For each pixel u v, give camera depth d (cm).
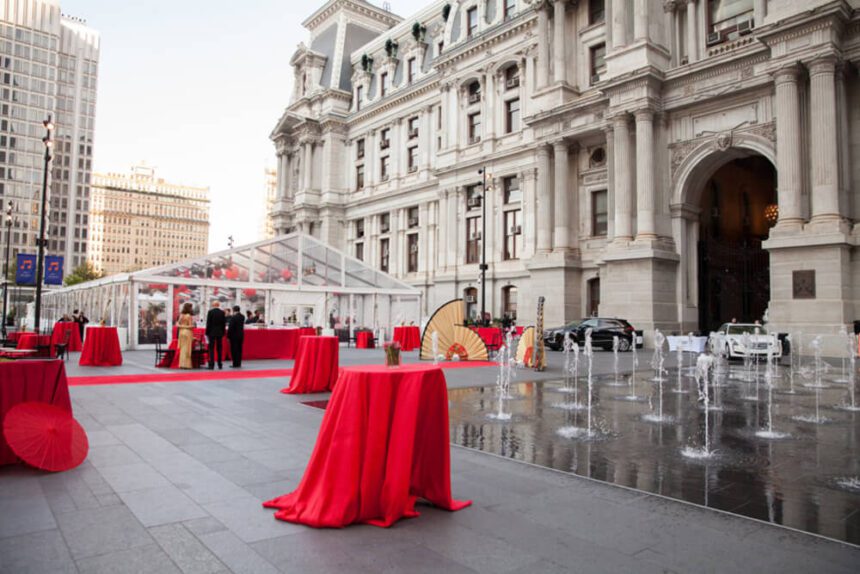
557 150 3328
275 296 2625
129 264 16200
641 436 785
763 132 2538
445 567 360
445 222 4322
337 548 388
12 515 441
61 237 10788
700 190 2928
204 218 17762
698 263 2933
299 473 565
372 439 445
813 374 1658
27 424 567
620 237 2873
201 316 2405
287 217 6012
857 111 2314
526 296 3700
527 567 362
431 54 4822
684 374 1636
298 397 1080
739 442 753
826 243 2177
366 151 5331
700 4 2880
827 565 370
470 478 568
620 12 2958
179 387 1195
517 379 1469
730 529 436
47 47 10556
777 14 2380
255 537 404
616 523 445
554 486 545
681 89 2780
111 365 1659
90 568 350
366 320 2923
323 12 6125
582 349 2644
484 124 4062
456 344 2061
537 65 3672
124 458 616
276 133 6025
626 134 2894
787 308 2291
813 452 700
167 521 432
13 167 10206
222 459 615
